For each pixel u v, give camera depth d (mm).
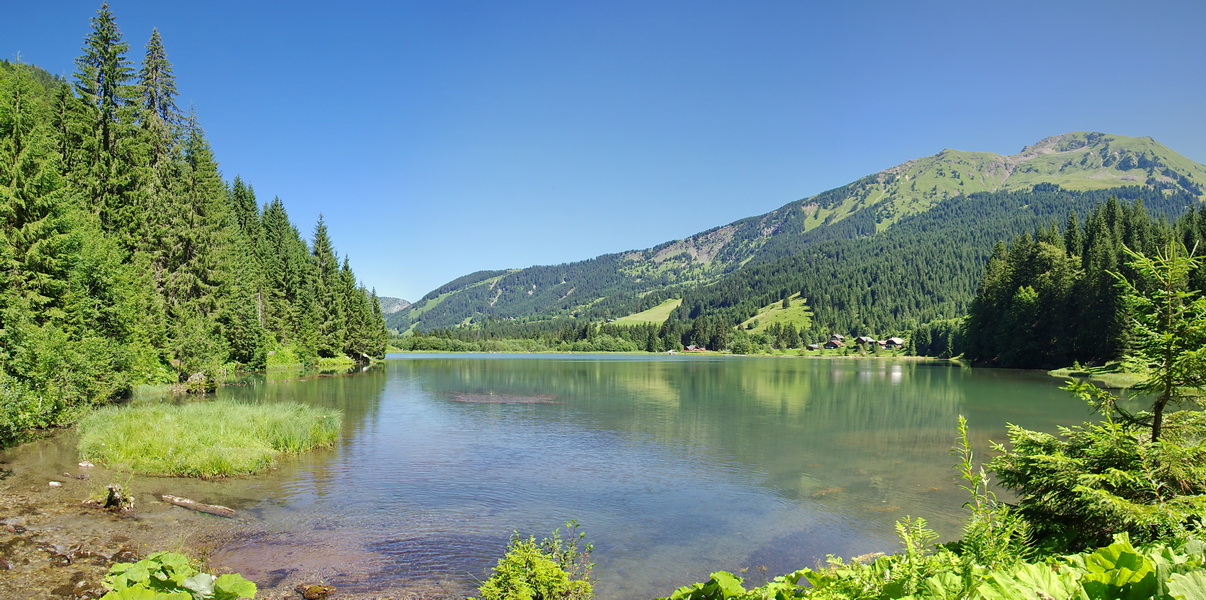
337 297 89188
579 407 38969
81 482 16359
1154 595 3232
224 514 14586
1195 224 73125
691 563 12516
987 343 89938
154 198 47906
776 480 19484
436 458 22078
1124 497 6656
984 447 25047
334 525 14125
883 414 35281
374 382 57000
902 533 5457
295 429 22875
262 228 82375
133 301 39062
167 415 22328
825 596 4320
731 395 47375
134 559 11242
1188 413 7414
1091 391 8094
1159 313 7512
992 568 4426
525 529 14289
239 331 60906
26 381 22266
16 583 9859
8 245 26422
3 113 28562
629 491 17984
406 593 10477
